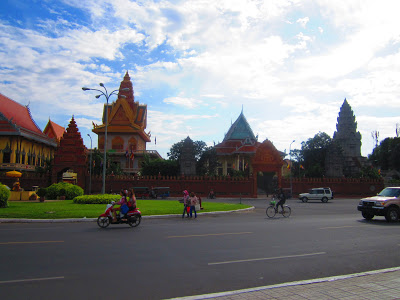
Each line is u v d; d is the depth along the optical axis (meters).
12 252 9.59
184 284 6.90
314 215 24.06
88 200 28.09
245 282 7.11
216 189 53.03
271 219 20.69
